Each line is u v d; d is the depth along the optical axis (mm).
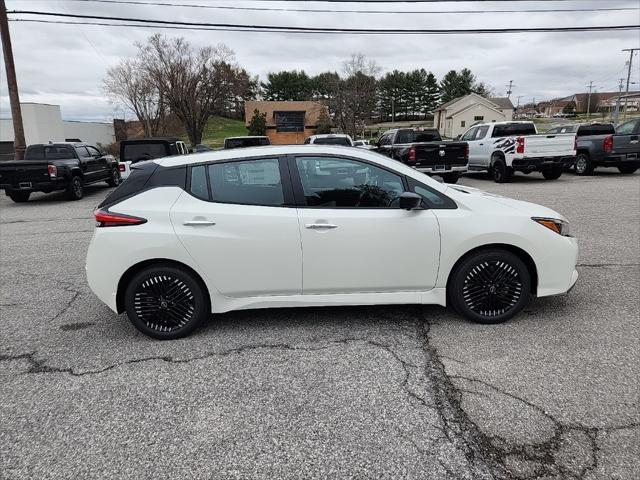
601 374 3102
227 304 3826
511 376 3113
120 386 3141
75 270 6059
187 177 3791
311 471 2312
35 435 2654
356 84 51625
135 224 3668
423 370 3225
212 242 3666
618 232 7172
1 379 3283
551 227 3873
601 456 2350
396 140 17281
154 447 2523
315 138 17578
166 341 3809
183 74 39094
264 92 84812
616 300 4391
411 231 3748
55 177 12812
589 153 15656
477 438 2514
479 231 3762
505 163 14164
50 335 4012
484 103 61125
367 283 3816
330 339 3738
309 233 3695
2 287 5418
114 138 54000
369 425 2652
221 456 2439
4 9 15461
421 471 2289
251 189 3768
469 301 3904
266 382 3131
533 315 4105
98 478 2307
